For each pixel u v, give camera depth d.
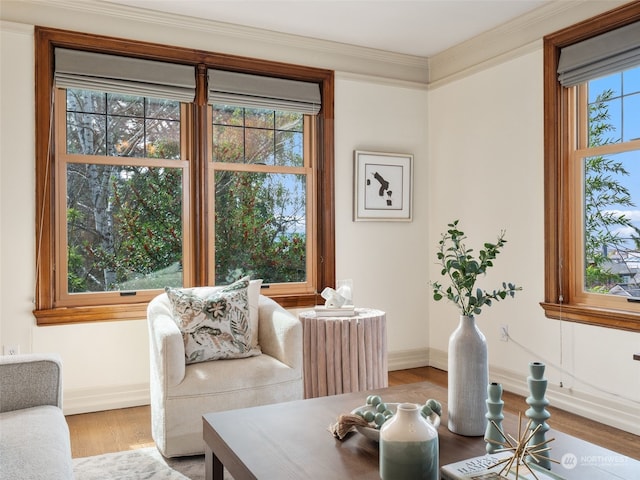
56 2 3.26
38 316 3.17
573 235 3.39
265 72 3.92
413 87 4.48
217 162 3.82
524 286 3.63
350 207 4.22
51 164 3.29
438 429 1.79
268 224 4.00
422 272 4.53
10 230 3.15
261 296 3.30
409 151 4.47
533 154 3.57
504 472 1.36
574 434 2.93
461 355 1.74
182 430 2.48
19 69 3.17
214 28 3.71
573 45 3.31
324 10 3.52
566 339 3.34
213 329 2.74
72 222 3.40
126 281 3.55
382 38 4.05
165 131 3.67
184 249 3.71
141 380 3.49
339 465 1.50
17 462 1.49
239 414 1.94
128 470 2.43
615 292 3.15
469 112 4.12
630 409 2.96
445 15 3.61
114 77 3.41
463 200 4.18
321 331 2.92
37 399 2.02
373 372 2.96
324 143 4.12
